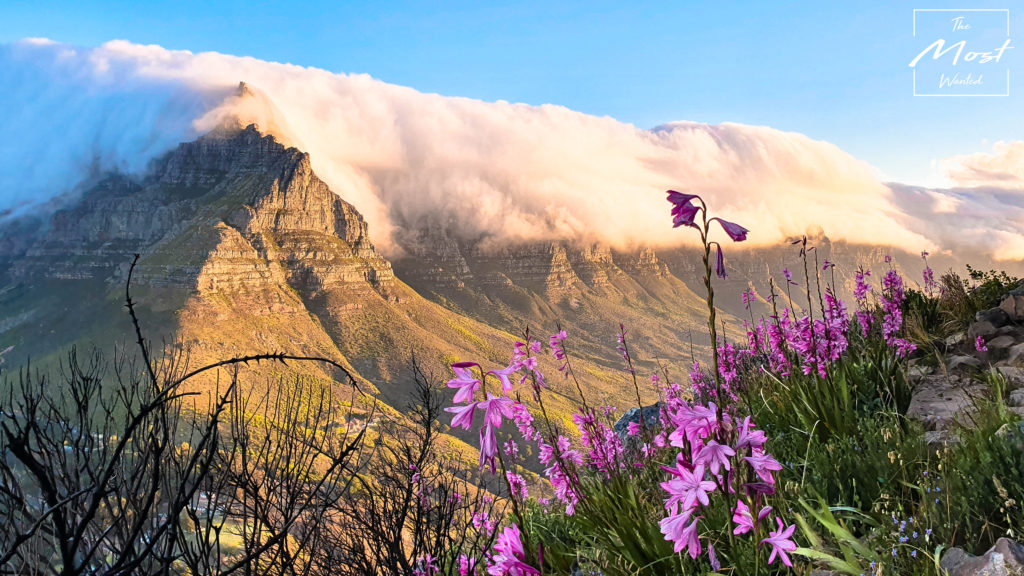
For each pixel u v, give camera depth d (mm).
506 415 1946
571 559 3238
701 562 2490
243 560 1812
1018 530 2219
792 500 2873
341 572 3289
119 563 1485
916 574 2121
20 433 1813
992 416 3258
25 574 1720
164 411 2043
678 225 1771
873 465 3078
